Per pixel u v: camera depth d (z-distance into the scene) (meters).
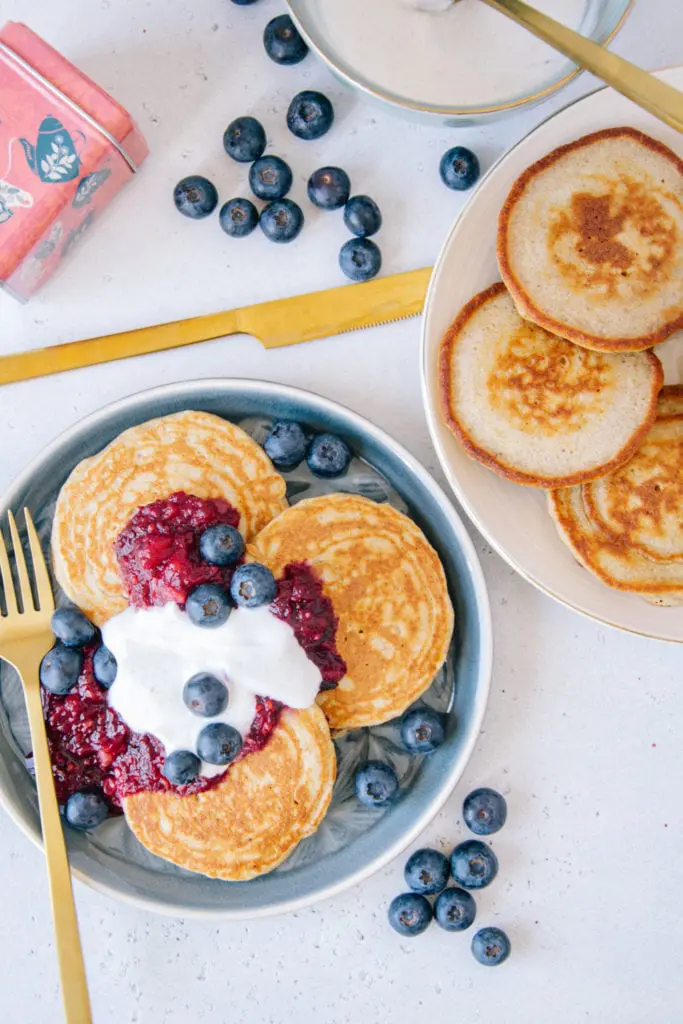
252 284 0.66
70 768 0.62
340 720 0.63
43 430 0.66
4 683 0.64
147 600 0.61
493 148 0.66
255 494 0.63
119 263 0.66
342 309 0.65
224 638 0.60
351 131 0.66
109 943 0.65
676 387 0.63
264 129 0.66
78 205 0.63
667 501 0.62
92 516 0.63
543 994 0.66
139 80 0.66
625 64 0.55
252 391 0.62
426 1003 0.66
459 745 0.63
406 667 0.63
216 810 0.62
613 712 0.66
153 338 0.65
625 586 0.61
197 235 0.66
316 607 0.62
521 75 0.61
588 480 0.61
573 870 0.66
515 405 0.61
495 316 0.61
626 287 0.60
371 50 0.61
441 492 0.62
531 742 0.66
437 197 0.66
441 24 0.61
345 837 0.64
